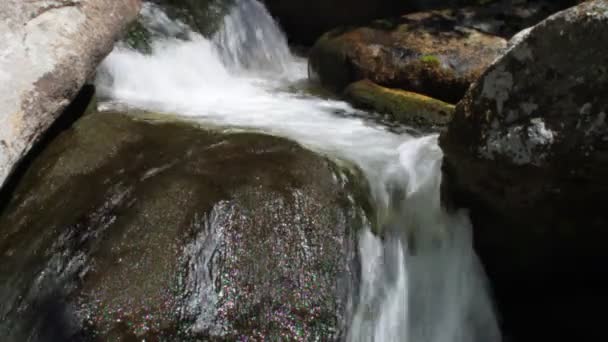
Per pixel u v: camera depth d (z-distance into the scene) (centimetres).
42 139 327
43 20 319
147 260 248
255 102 516
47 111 300
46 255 258
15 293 249
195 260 250
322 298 252
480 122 253
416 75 532
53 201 287
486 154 250
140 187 286
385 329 277
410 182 328
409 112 477
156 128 350
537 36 229
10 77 277
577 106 215
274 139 334
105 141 329
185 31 595
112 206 276
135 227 263
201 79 564
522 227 266
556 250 269
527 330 294
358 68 557
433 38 556
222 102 501
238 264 251
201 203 273
